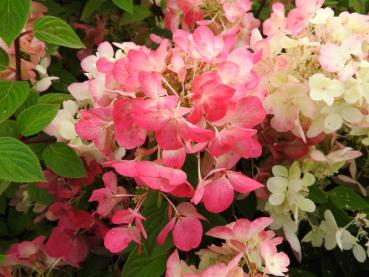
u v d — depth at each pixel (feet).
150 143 1.08
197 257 1.21
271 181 1.19
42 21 1.25
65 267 1.48
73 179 1.29
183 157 0.95
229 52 1.24
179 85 1.00
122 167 0.95
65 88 1.62
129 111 1.00
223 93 0.93
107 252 1.46
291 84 1.13
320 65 1.16
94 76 1.25
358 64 1.11
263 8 1.70
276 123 1.16
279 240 1.07
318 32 1.20
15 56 1.37
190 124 0.90
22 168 1.03
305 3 1.24
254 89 1.10
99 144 1.11
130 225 1.07
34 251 1.38
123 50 1.22
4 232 1.59
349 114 1.13
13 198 1.61
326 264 1.39
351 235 1.23
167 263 1.05
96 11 1.79
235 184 0.98
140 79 0.94
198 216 1.05
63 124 1.23
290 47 1.17
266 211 1.30
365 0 1.75
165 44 1.03
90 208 1.49
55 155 1.22
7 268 1.33
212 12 1.42
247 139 1.02
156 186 0.91
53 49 1.50
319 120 1.16
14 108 1.18
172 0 1.51
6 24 1.11
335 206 1.24
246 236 1.05
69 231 1.39
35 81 1.44
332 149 1.24
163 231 1.05
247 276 1.01
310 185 1.22
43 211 1.55
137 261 1.16
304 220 1.33
